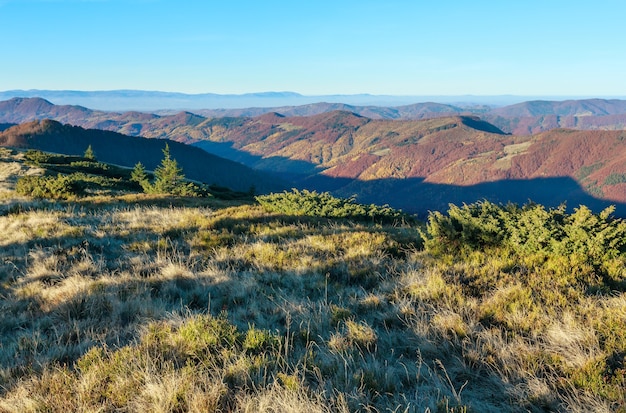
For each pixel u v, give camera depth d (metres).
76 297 5.34
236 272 6.65
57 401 3.16
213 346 3.96
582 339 3.80
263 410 2.88
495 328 4.17
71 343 4.34
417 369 3.59
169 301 5.59
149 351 3.92
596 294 4.92
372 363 3.61
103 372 3.56
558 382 3.30
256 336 4.08
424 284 5.63
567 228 6.38
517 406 3.07
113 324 4.73
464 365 3.56
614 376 3.26
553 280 5.46
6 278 6.42
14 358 3.99
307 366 3.62
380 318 4.73
